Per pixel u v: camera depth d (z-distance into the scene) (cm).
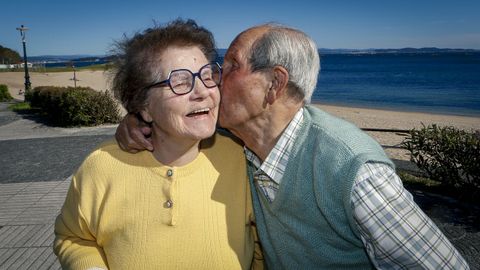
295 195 153
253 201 173
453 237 435
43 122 1557
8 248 435
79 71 6931
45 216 530
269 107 156
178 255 153
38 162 855
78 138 1141
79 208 159
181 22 152
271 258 173
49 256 414
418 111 2670
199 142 168
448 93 4084
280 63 150
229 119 163
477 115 2416
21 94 3622
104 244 160
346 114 2398
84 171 163
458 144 558
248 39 156
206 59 153
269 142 162
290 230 159
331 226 150
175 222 153
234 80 157
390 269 141
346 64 14375
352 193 135
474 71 8038
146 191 156
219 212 162
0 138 1208
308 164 150
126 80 152
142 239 152
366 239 143
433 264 134
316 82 161
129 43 152
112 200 156
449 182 570
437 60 15812
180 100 144
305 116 160
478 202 538
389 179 137
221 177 168
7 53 9881
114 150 164
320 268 161
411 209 136
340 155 141
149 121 157
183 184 159
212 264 157
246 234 173
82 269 153
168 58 145
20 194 631
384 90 4600
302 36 157
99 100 1395
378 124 1798
